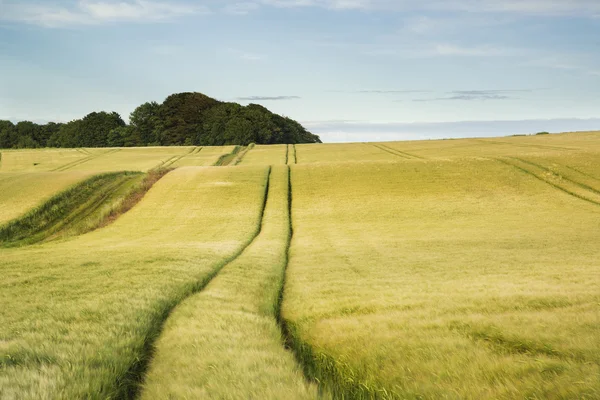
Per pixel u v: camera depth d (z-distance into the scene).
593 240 27.91
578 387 4.95
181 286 14.85
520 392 5.09
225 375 6.35
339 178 56.62
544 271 16.67
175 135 160.00
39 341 7.96
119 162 90.12
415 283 15.50
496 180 52.69
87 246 29.47
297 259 23.97
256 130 148.38
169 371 6.91
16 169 84.31
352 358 7.39
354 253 25.55
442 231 34.88
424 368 6.37
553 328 7.55
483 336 7.63
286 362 7.30
